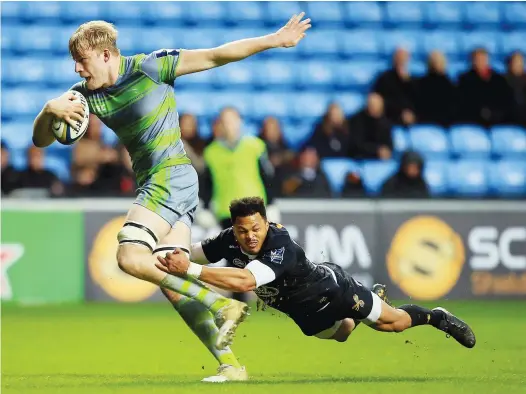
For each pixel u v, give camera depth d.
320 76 73.56
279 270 24.03
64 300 54.09
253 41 25.28
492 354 33.00
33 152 57.31
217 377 25.72
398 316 26.70
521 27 76.38
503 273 55.72
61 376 27.72
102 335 40.34
